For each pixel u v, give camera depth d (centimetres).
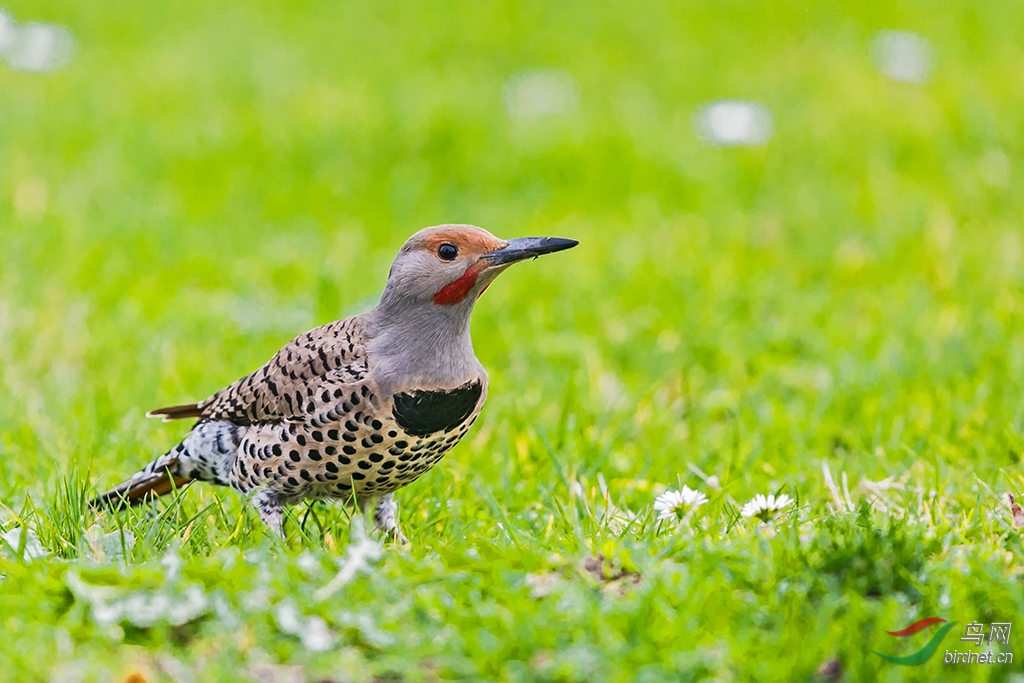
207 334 1317
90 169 1797
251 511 812
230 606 616
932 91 2127
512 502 891
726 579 652
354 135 1923
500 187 1802
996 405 1066
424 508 880
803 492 902
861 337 1270
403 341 777
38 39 2303
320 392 775
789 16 2639
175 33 2572
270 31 2602
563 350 1262
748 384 1201
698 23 2627
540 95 2158
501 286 1444
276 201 1722
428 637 604
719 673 578
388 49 2488
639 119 2038
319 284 1376
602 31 2592
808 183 1777
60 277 1423
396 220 1677
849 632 596
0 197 1655
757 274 1480
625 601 634
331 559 675
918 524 731
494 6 2761
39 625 616
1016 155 1825
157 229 1586
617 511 832
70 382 1180
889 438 1025
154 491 841
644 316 1352
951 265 1430
